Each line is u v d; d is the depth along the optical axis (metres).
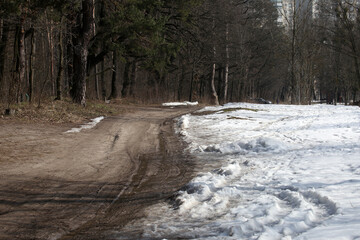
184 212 5.46
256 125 17.56
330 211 4.82
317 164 8.25
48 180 7.68
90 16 21.78
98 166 9.27
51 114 17.31
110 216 5.52
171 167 9.23
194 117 21.19
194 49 38.69
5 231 4.88
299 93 40.38
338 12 39.22
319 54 45.16
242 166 8.89
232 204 5.69
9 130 13.41
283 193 5.91
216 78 54.19
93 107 22.50
